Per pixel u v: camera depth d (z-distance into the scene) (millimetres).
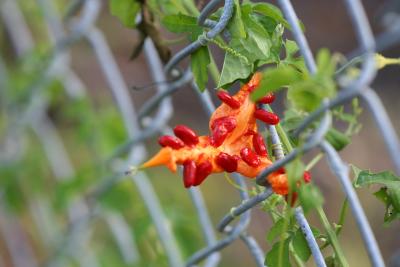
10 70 1847
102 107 1526
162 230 1171
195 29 803
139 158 1236
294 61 773
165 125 1140
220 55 1614
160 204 1310
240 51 759
